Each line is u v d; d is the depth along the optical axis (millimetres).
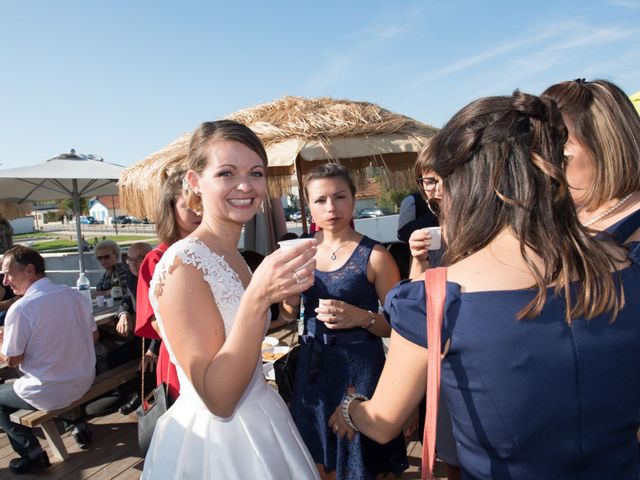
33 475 3078
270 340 3547
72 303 3236
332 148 3354
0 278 5578
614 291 808
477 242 906
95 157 7230
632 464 849
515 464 821
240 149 1374
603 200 1401
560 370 787
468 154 908
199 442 1364
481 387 817
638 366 821
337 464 2008
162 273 1252
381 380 1073
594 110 1386
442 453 1777
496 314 815
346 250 2168
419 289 954
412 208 2992
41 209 66625
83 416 3852
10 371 4527
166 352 2098
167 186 2279
